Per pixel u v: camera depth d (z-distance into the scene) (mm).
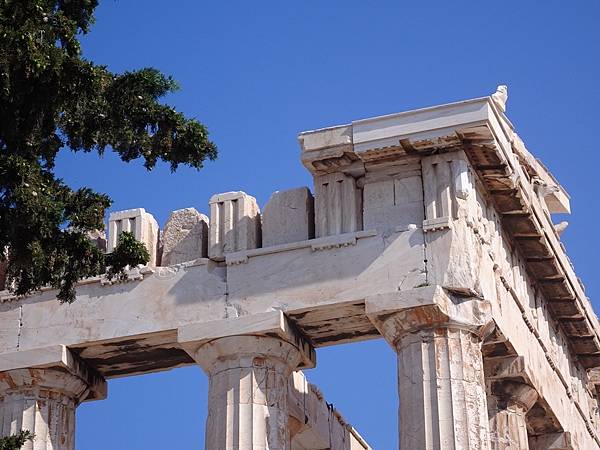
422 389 32969
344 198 35094
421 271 33750
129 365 36906
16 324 36469
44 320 36344
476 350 33625
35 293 36562
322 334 35344
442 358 33125
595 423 44031
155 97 28797
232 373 34438
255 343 34531
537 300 39594
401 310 33438
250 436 33844
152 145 28469
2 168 26562
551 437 39562
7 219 26703
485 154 34656
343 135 34969
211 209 36094
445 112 34281
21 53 26172
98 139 28344
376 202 34750
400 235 34219
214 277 35375
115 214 36875
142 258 29000
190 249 36281
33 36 26391
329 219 34969
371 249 34281
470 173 34750
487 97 34125
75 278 28422
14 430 35688
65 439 36250
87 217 28141
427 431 32562
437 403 32719
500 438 36344
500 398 36688
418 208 34406
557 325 41312
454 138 34219
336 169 35375
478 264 34312
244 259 35219
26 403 36031
